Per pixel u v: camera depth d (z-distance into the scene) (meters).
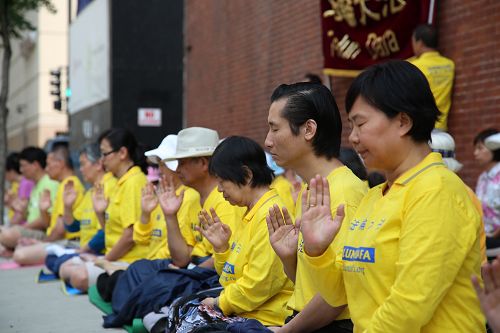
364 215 2.82
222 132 12.56
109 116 14.55
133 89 14.55
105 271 6.39
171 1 14.62
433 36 6.73
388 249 2.63
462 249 2.51
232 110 12.11
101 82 15.23
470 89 6.65
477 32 6.56
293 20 9.91
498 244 4.93
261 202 4.19
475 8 6.58
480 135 6.13
